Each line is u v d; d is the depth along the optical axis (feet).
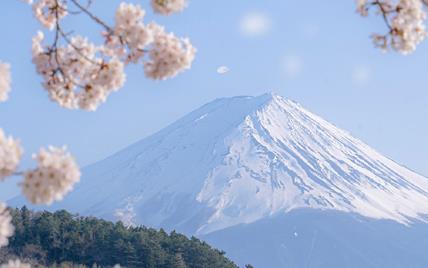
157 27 50.42
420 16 45.65
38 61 53.11
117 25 49.88
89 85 52.60
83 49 53.11
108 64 51.67
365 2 45.98
